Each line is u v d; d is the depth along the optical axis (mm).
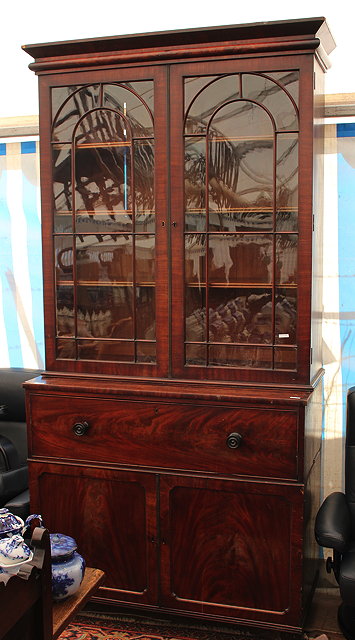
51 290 2545
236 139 2287
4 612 1265
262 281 2318
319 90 2357
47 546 1428
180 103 2311
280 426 2230
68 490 2514
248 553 2330
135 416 2389
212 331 2387
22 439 2873
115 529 2471
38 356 3262
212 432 2309
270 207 2283
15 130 3113
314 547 2623
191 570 2400
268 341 2334
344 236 2775
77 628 2475
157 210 2381
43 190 2506
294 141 2230
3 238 3229
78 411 2457
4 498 2588
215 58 2256
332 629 2451
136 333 2465
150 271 2430
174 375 2432
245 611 2350
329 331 2832
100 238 2475
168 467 2377
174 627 2488
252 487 2281
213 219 2346
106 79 2381
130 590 2480
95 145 2438
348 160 2738
